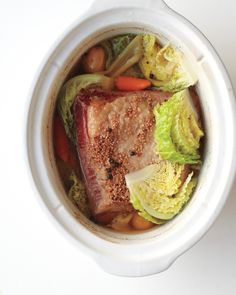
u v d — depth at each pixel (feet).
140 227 2.10
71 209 2.06
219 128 1.98
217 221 2.37
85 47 2.05
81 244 1.98
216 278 2.37
